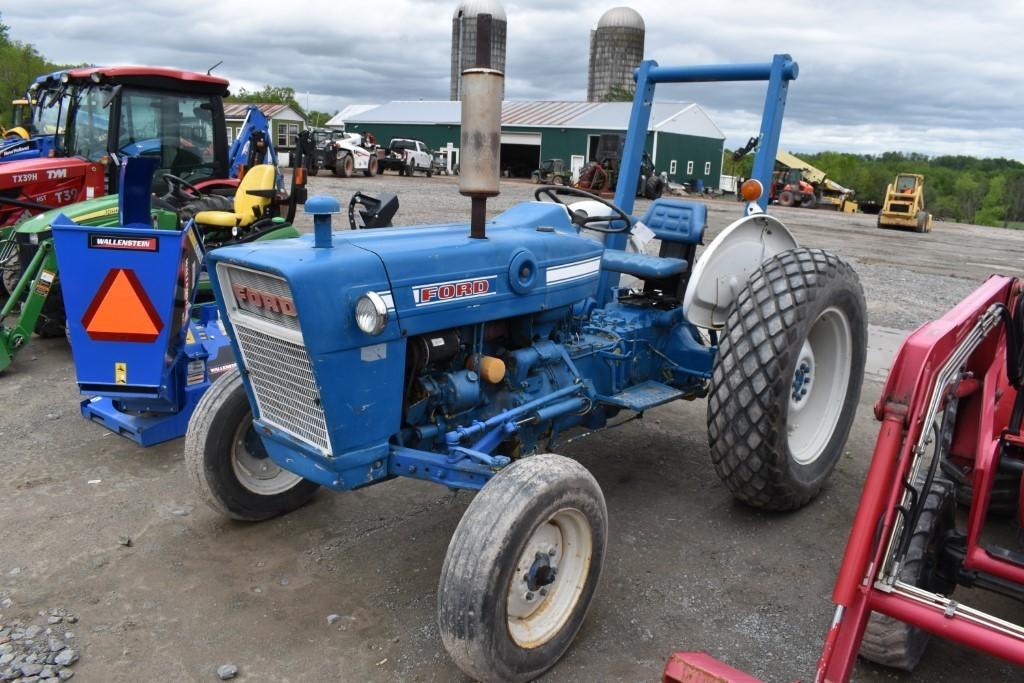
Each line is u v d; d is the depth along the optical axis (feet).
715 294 11.73
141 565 10.03
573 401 10.66
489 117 8.89
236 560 10.21
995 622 6.23
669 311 12.87
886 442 6.49
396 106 147.02
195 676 8.02
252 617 9.01
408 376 8.96
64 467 12.91
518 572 7.81
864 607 6.42
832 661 6.30
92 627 8.77
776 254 11.80
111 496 11.90
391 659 8.31
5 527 10.89
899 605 6.50
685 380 12.88
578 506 8.17
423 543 10.68
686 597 9.54
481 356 9.58
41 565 9.97
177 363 13.29
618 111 123.85
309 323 7.68
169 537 10.75
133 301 12.26
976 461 8.15
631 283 17.90
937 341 6.66
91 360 12.59
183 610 9.12
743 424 10.46
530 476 7.74
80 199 24.73
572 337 11.26
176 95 25.55
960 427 10.14
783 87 12.54
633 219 13.50
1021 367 9.41
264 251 8.22
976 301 8.20
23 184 23.31
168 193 23.34
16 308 22.00
